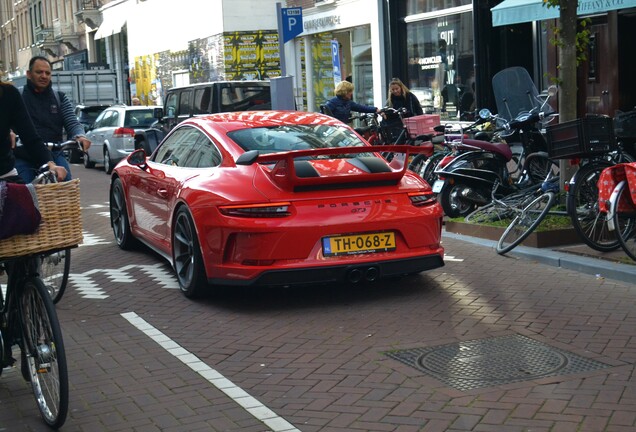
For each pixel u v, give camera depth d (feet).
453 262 30.25
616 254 29.25
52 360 16.48
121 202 34.55
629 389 17.48
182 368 20.04
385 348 20.86
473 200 37.29
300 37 98.94
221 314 24.64
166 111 73.05
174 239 27.04
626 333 21.33
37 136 18.01
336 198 24.56
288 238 23.85
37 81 29.81
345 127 28.86
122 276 30.07
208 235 24.77
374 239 24.61
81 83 132.36
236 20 104.27
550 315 23.16
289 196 24.32
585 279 26.94
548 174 36.78
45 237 16.39
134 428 16.56
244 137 27.35
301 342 21.66
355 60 88.63
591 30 58.90
